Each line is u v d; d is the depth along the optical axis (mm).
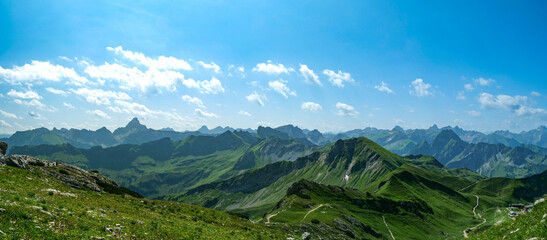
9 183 37562
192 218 53844
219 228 50031
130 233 26891
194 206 71875
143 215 41750
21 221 20891
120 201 52406
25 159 66188
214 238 36500
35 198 31422
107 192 67625
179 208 62625
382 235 181750
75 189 52625
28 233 19406
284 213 147625
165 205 62812
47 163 71250
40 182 47750
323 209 178750
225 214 74375
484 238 28016
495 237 26719
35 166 62969
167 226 35938
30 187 39562
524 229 24031
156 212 50000
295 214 148250
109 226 26969
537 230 21609
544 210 25297
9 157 58156
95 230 24438
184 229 36969
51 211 26344
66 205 31891
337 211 181625
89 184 63656
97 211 33750
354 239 133500
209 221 57281
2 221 19812
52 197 35688
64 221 24484
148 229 30688
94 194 52781
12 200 26328
